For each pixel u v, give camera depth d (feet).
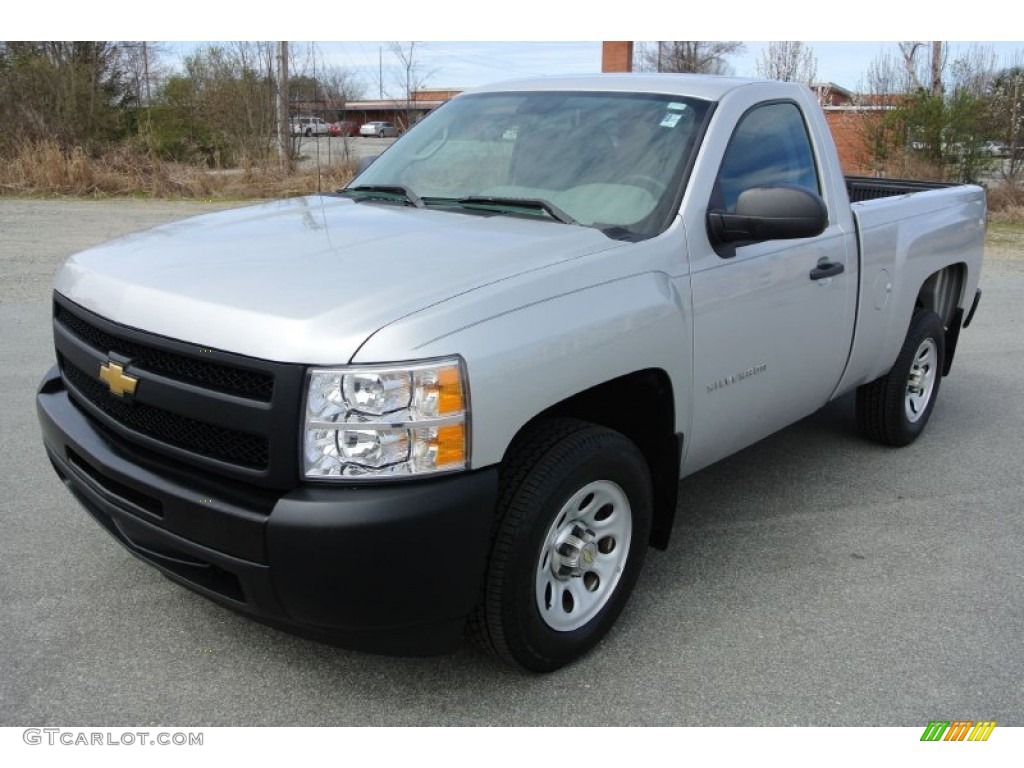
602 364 9.34
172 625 10.62
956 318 18.57
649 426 10.81
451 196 12.28
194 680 9.70
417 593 8.21
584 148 12.01
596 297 9.45
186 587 9.14
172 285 9.07
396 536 7.92
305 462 8.01
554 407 9.94
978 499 15.07
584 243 10.09
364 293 8.55
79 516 13.19
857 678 10.09
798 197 10.56
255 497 8.25
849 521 14.08
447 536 8.17
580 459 9.25
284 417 7.96
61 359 10.96
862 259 13.98
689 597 11.69
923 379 17.57
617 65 71.15
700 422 11.24
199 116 73.31
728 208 11.48
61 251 36.65
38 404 10.85
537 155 12.26
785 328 12.35
